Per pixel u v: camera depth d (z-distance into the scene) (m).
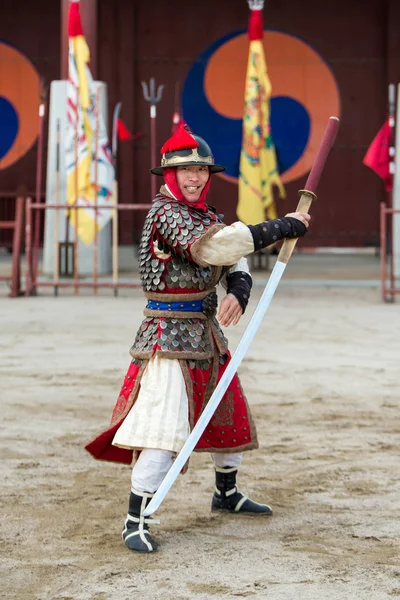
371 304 31.36
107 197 35.38
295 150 66.44
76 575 8.11
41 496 10.47
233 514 9.88
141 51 66.94
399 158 38.53
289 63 66.38
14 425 13.91
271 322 26.19
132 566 8.32
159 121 67.12
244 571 8.18
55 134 39.84
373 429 13.73
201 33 66.81
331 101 66.31
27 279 33.84
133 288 37.09
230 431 9.34
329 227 66.81
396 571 8.16
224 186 67.06
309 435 13.34
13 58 67.69
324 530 9.32
